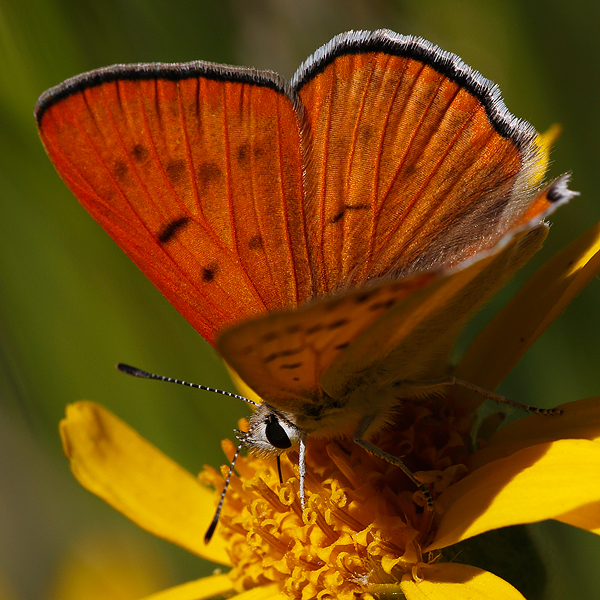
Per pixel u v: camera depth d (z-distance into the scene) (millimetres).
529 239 196
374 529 198
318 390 198
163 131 199
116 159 199
